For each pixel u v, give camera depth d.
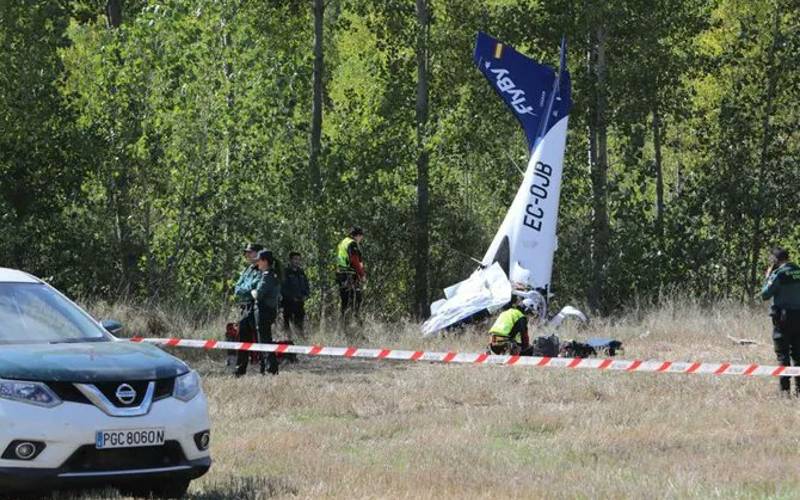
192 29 112.94
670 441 46.19
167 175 117.25
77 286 114.81
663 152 166.75
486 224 142.25
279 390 62.03
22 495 35.09
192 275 116.69
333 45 162.38
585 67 125.94
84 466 33.34
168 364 35.69
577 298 125.62
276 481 38.59
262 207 119.00
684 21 126.31
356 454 45.25
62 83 120.75
